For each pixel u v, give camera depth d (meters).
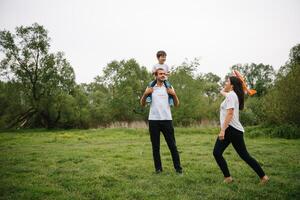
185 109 29.47
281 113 17.66
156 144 6.72
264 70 75.06
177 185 5.57
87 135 21.86
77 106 43.62
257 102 27.78
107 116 44.62
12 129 41.03
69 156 9.81
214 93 49.31
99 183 5.93
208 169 7.00
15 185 5.84
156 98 6.65
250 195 4.93
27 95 42.97
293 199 4.72
